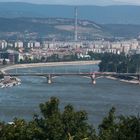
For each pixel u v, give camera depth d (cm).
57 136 12888
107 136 13038
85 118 13500
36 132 12681
